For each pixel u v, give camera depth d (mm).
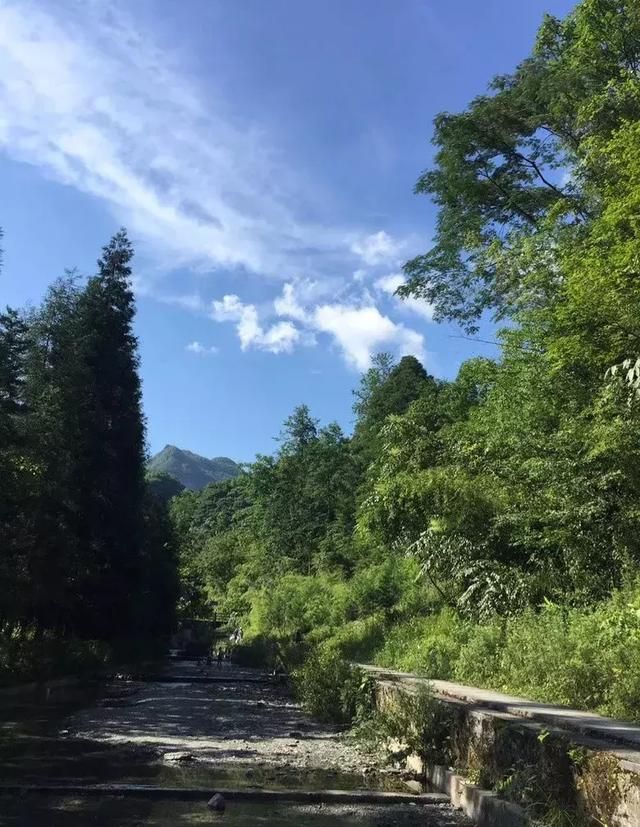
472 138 21625
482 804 7164
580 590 11297
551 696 8875
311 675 16641
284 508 60594
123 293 32469
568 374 12383
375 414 52188
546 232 15023
